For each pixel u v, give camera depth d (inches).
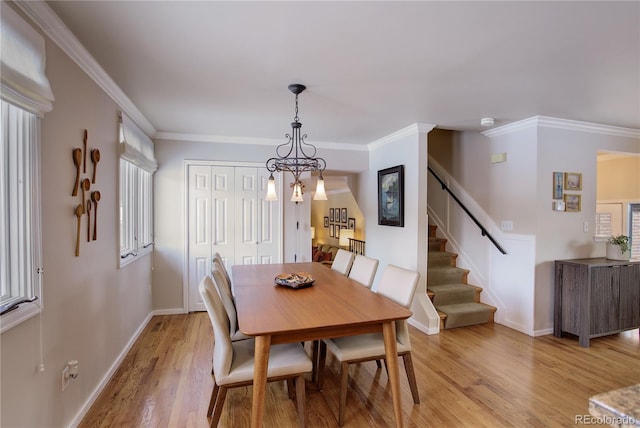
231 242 174.1
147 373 104.9
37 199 60.7
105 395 92.0
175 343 129.3
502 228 153.4
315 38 73.8
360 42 75.4
